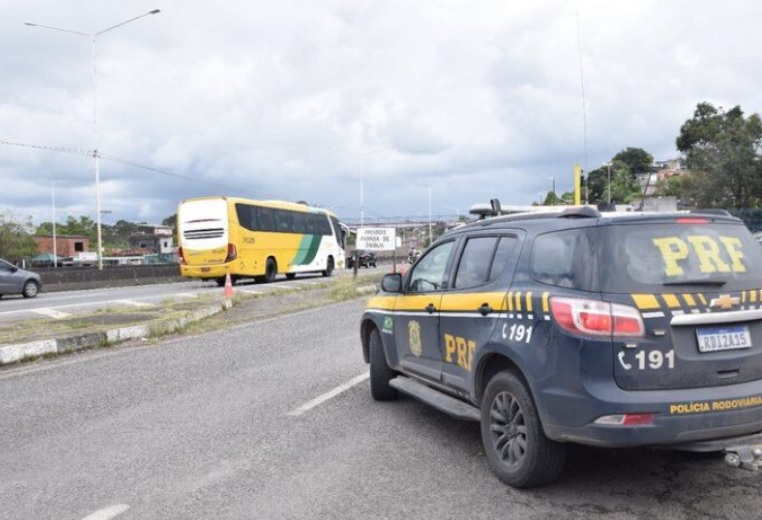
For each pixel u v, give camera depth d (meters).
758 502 4.20
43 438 5.98
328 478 4.81
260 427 6.18
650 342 3.96
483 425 4.82
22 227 78.00
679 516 4.02
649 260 4.14
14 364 10.10
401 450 5.43
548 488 4.52
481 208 6.93
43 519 4.20
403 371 6.52
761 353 4.19
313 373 8.71
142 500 4.47
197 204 27.89
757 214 34.53
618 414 3.89
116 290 29.75
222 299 18.83
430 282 6.07
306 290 23.41
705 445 4.01
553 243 4.52
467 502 4.31
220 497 4.49
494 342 4.67
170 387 8.04
